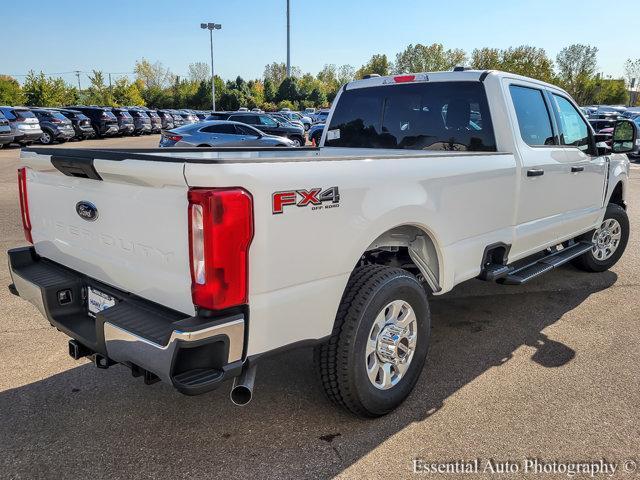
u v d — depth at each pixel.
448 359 3.94
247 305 2.36
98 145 25.69
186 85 82.94
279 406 3.28
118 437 2.96
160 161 2.27
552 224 4.66
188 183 2.20
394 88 4.68
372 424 3.10
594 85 69.06
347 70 100.50
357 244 2.77
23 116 23.17
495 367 3.82
